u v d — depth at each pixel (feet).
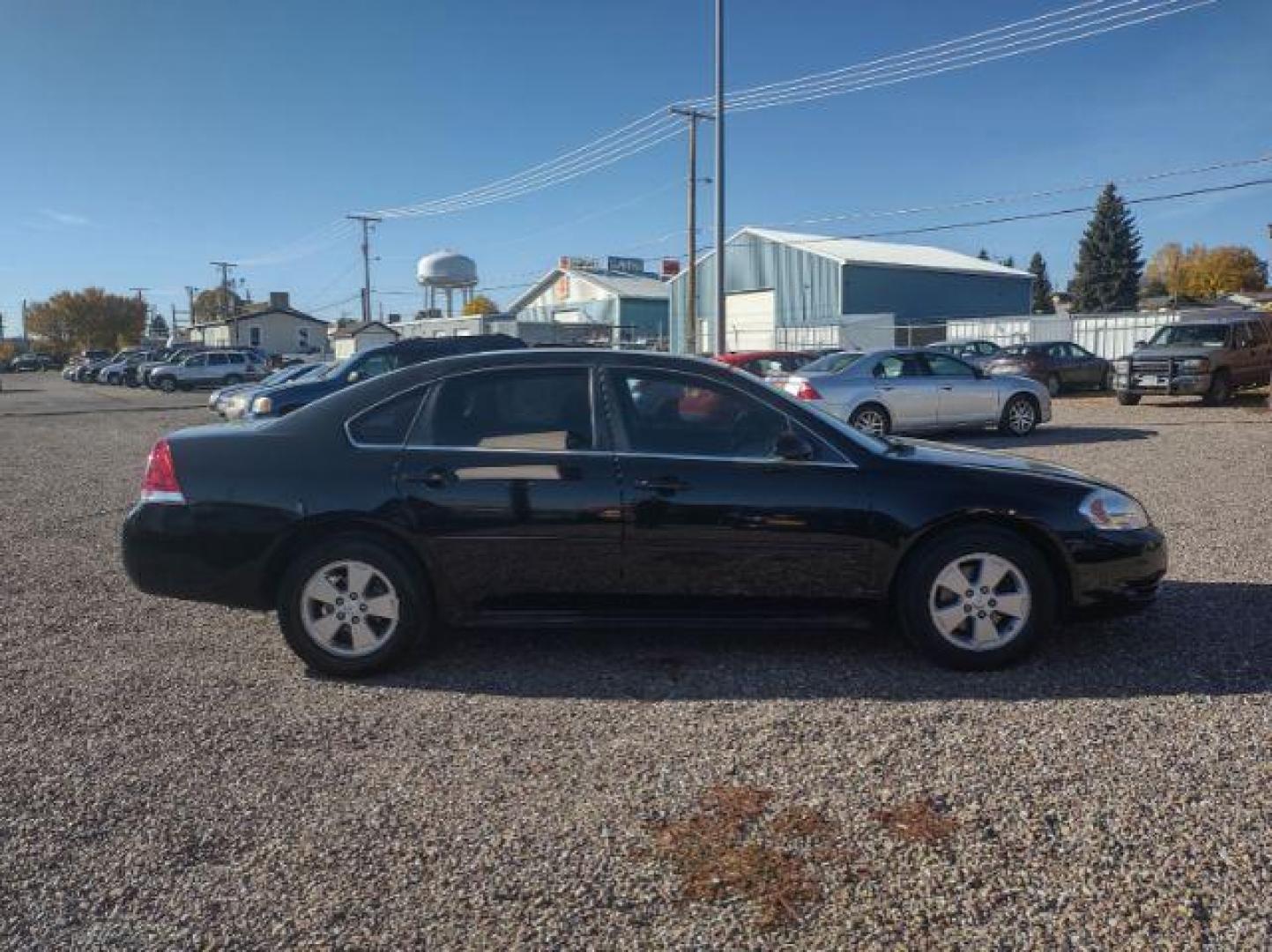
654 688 14.46
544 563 15.05
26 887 9.39
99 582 21.42
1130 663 15.21
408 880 9.45
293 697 14.26
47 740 12.74
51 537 26.84
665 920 8.77
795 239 143.84
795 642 16.57
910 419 47.88
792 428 15.44
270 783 11.46
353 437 15.43
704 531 14.94
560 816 10.59
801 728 12.80
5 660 15.97
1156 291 314.35
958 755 11.91
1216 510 27.32
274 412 45.62
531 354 15.88
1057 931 8.54
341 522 15.03
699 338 155.53
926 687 14.34
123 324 382.22
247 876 9.55
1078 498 15.28
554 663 15.61
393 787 11.32
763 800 10.85
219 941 8.57
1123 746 12.08
